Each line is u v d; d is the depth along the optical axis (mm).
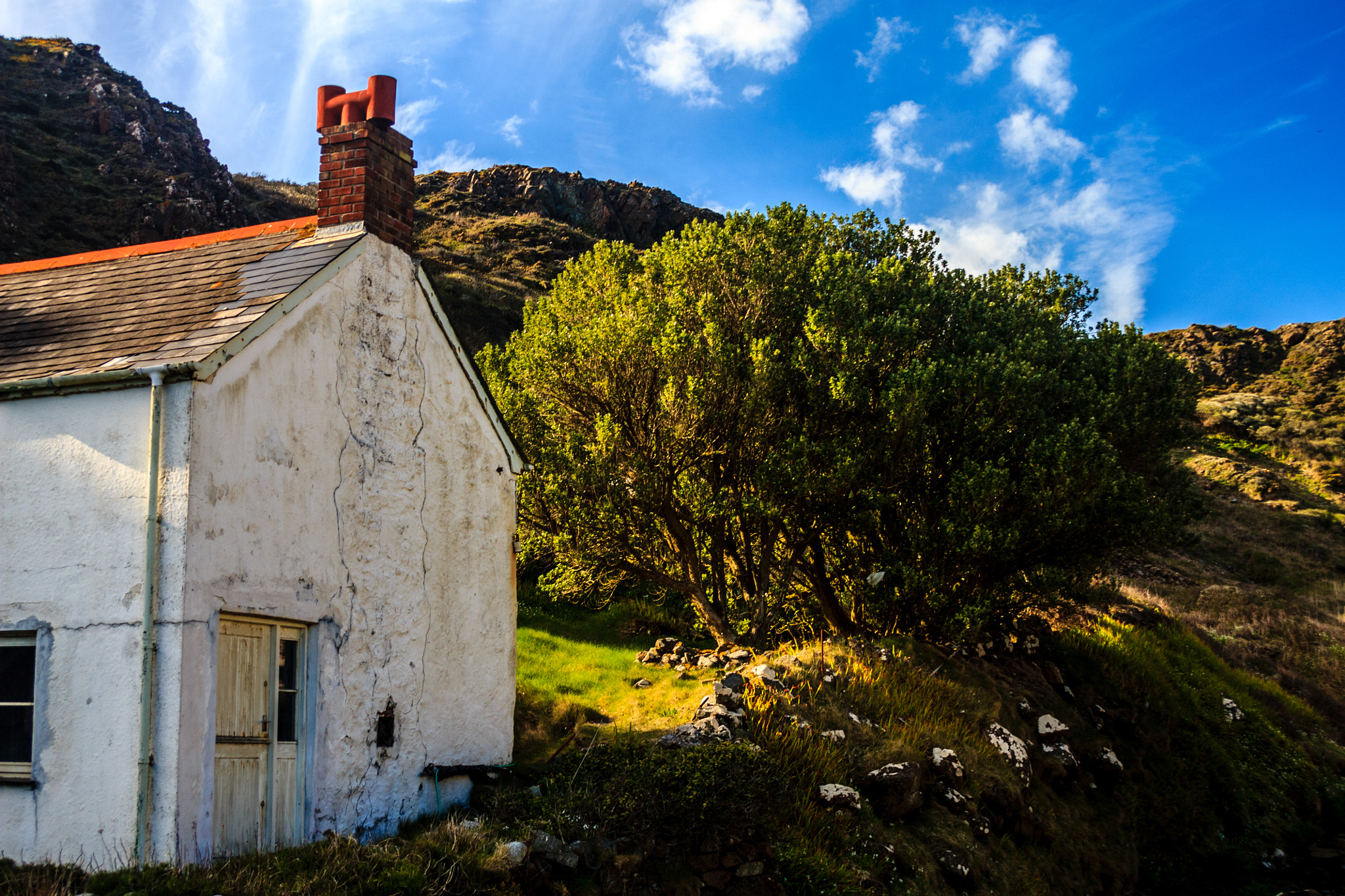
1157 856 16125
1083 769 16594
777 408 17406
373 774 8602
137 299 8734
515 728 12273
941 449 18016
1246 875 16453
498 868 7301
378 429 9078
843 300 17375
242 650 7477
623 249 20422
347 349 8742
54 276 9805
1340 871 17344
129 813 6488
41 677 6914
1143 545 18859
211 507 6988
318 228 9352
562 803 8898
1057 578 17250
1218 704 22344
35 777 6805
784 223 19562
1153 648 23125
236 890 6012
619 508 16766
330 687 8203
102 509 6988
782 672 14273
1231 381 78375
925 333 19109
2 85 61375
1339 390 70312
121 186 52500
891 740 12898
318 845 7145
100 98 62312
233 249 9484
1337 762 23328
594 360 17219
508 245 75125
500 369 20250
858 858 10562
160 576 6715
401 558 9234
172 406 6914
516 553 11039
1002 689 16984
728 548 18734
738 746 10211
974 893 11414
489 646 10430
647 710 13203
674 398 16453
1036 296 22375
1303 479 57031
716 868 9180
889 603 17328
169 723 6508
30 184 47844
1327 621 35656
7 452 7359
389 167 9609
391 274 9445
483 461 10609
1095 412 19109
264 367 7664
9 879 6191
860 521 17297
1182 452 57500
